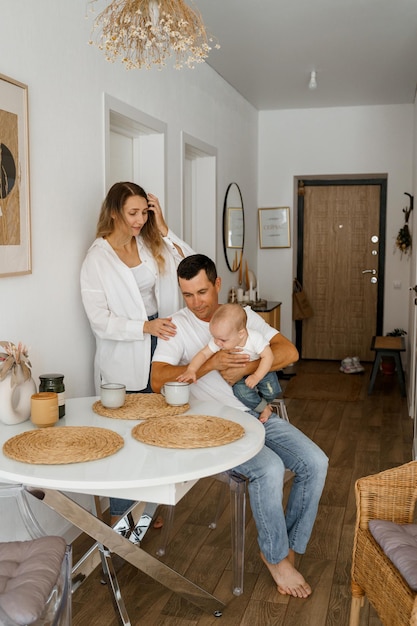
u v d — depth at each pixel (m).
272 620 2.28
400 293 6.89
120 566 2.60
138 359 2.92
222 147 5.59
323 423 4.90
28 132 2.49
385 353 5.84
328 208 7.38
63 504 1.88
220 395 2.57
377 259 7.32
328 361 7.52
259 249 7.21
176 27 2.26
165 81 4.07
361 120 6.79
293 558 2.53
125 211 2.85
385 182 7.21
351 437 4.54
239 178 6.25
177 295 3.21
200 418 2.12
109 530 1.97
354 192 7.30
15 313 2.49
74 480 1.62
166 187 4.12
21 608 1.46
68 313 2.90
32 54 2.54
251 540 2.94
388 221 6.83
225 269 5.86
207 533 3.01
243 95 6.27
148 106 3.79
